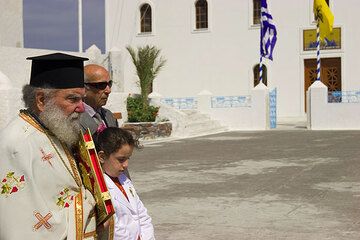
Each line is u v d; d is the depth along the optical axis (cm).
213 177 1174
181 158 1511
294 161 1390
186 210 869
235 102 2586
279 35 3209
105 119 488
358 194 959
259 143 1875
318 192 987
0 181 299
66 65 322
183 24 3450
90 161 325
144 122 2080
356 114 2423
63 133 318
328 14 2483
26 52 1975
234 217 816
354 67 3069
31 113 324
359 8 3047
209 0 3375
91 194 324
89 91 474
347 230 729
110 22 3622
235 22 3328
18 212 294
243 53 3319
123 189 414
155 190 1041
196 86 3428
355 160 1373
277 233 721
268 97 2578
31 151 304
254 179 1138
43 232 296
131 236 404
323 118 2467
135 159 1507
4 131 312
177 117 2248
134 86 3538
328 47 3114
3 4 2195
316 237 698
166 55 3494
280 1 3203
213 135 2270
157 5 3506
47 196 304
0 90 1490
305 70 3183
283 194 979
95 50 2322
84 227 309
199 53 3419
